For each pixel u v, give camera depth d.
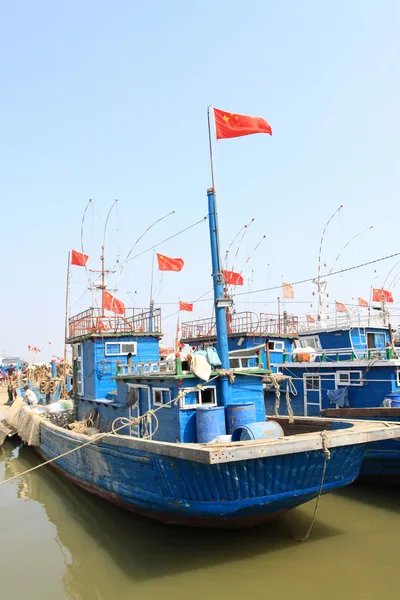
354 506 14.43
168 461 10.50
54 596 9.46
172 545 11.58
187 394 12.57
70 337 21.72
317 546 11.33
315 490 10.84
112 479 13.05
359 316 23.94
